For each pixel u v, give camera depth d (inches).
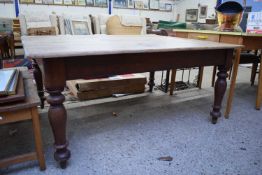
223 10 74.2
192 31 80.8
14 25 159.2
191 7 275.0
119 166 46.4
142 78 93.2
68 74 40.3
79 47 43.7
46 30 108.9
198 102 85.4
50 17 117.6
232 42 66.9
